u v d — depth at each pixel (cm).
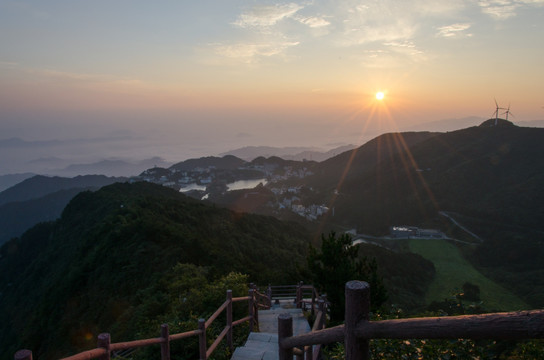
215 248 2534
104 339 264
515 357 404
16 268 5950
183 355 639
